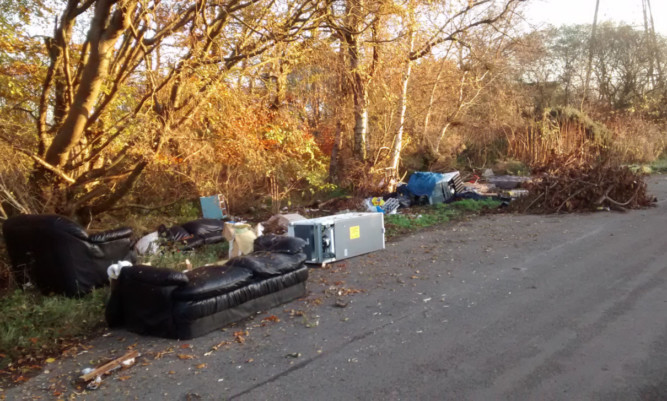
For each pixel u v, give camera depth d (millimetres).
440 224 11586
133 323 5613
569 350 4418
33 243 6988
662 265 6922
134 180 9664
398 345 4809
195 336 5281
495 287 6445
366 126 15766
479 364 4277
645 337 4586
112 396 4168
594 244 8430
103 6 8141
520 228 10320
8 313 5922
